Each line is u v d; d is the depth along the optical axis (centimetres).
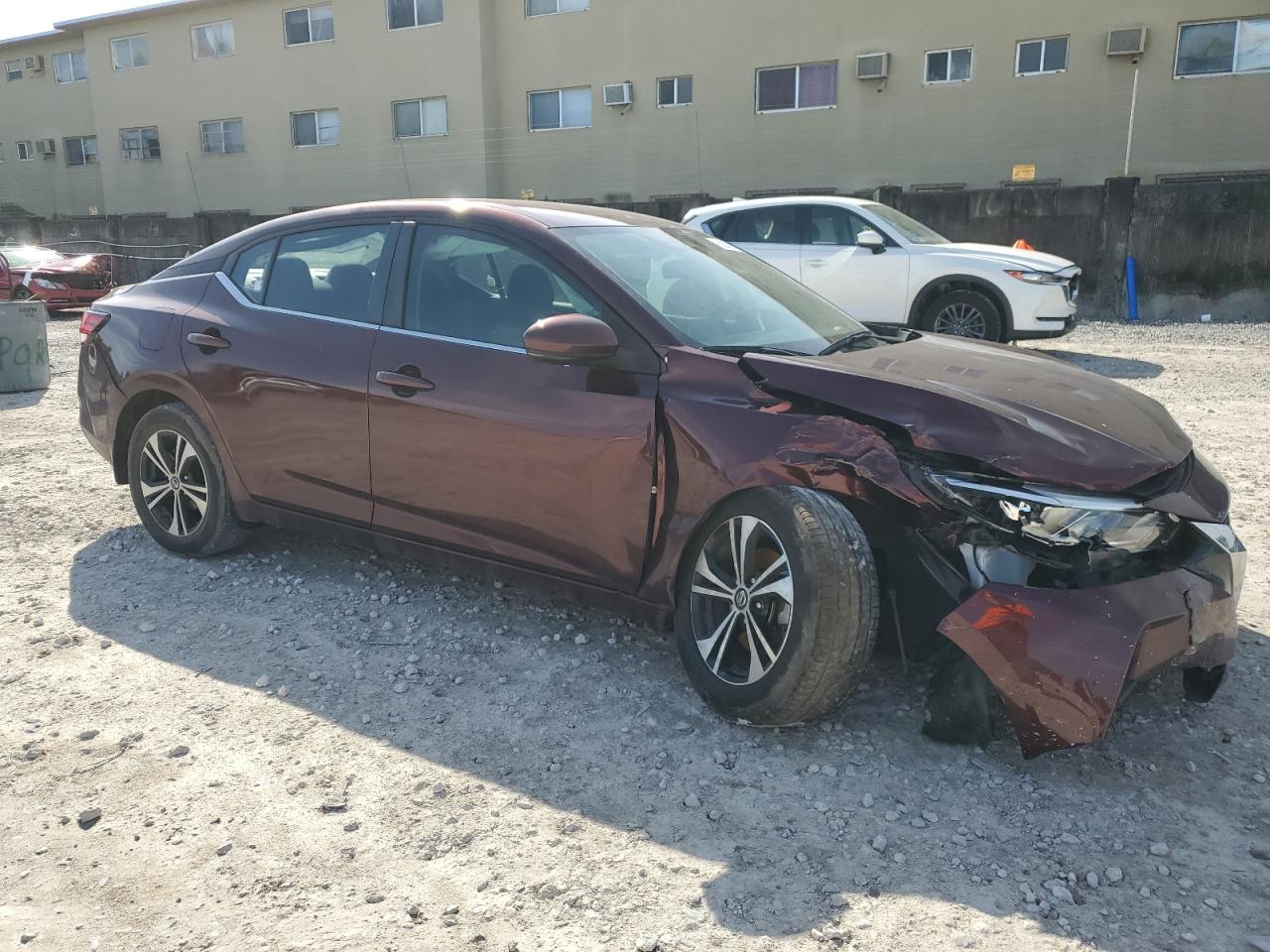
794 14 2083
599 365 324
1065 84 1912
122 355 443
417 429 357
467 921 225
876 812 264
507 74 2373
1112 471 274
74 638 371
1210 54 1812
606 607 334
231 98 2686
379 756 293
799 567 276
